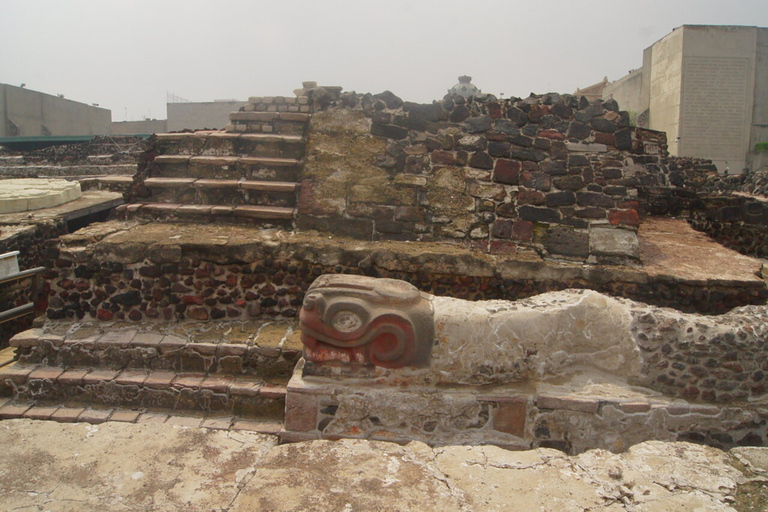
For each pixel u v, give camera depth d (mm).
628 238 4566
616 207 4707
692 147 18078
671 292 4137
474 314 2930
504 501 2035
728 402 2875
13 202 7148
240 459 2354
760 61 17844
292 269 4133
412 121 4926
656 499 2039
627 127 4855
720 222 8719
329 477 2176
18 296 5664
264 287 4129
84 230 4293
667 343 2898
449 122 4922
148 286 4012
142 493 2100
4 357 4348
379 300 2920
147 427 2568
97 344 3672
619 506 2008
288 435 2916
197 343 3670
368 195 4707
